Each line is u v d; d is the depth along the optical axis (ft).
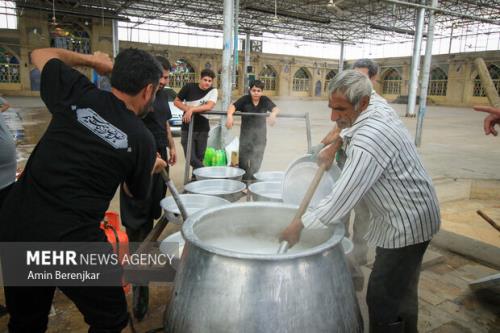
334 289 3.75
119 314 4.63
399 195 4.71
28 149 21.52
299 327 3.49
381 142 4.38
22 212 4.25
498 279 7.23
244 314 3.45
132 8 76.33
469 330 6.68
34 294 4.64
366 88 4.47
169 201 7.18
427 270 8.99
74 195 4.17
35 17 81.97
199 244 3.78
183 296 3.81
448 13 29.68
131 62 4.34
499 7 67.97
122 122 4.28
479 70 6.82
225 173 10.02
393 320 5.33
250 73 80.43
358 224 8.02
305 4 69.26
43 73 4.52
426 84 26.94
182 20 87.86
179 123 30.04
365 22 82.48
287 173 6.82
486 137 33.37
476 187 15.29
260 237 5.47
